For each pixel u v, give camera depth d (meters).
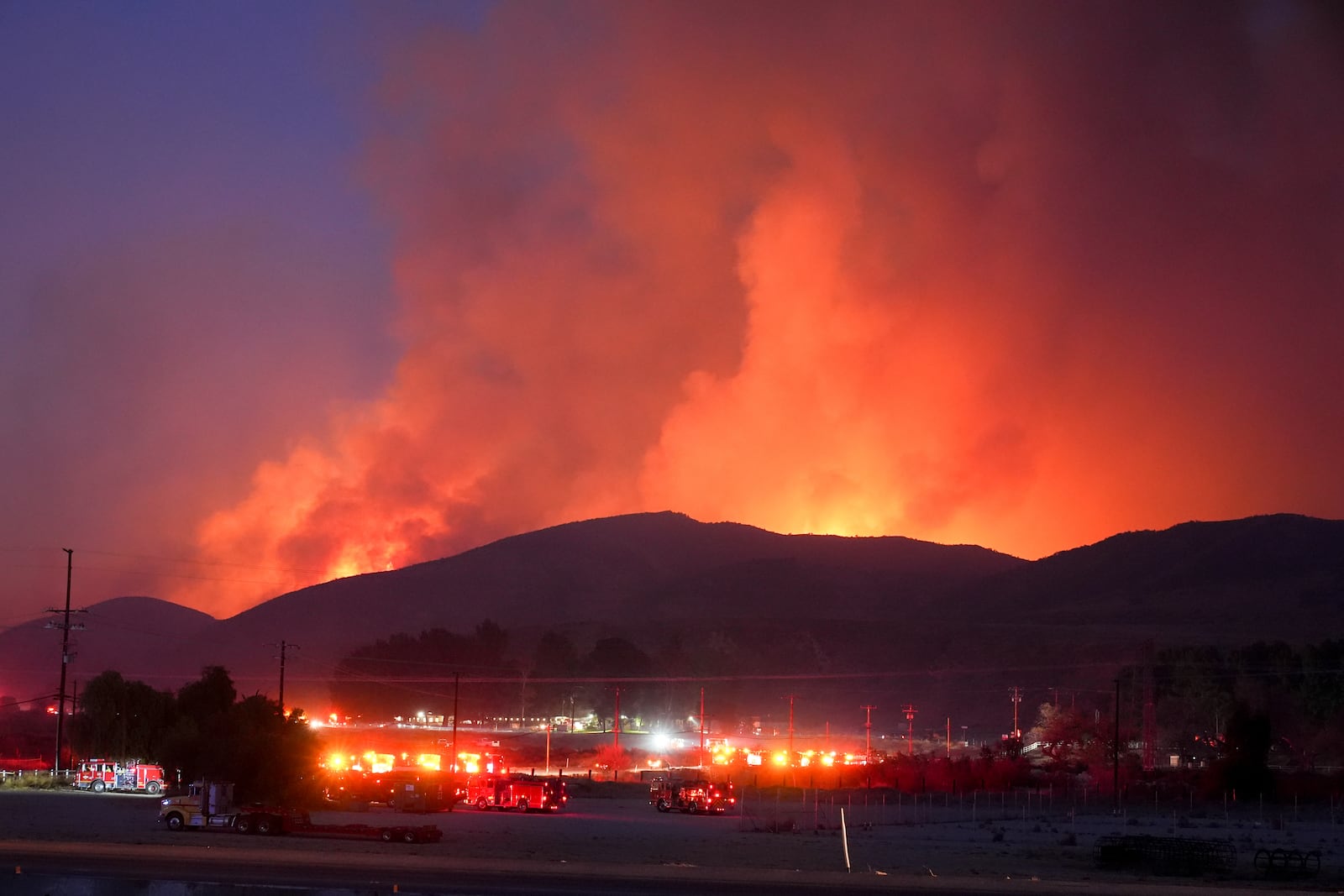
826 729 197.00
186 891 39.72
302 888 40.75
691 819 82.19
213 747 78.62
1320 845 68.38
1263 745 103.88
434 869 46.34
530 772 121.25
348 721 195.75
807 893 43.22
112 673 102.00
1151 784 107.31
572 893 41.38
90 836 56.06
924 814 89.31
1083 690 195.38
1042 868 55.31
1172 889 46.81
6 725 187.38
